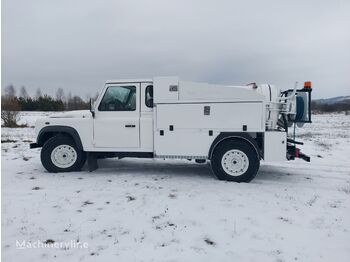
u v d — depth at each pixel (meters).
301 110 5.96
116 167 7.12
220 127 5.62
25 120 28.91
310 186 5.44
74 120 6.18
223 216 3.89
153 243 3.13
